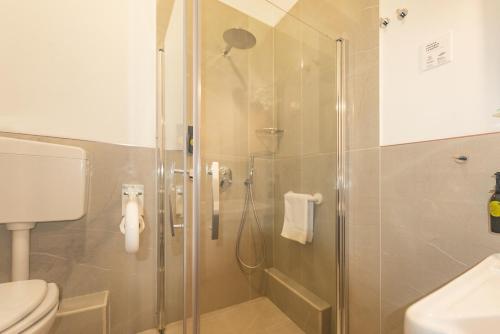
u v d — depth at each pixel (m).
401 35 0.93
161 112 1.20
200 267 1.13
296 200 1.37
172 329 1.07
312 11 1.37
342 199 1.15
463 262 0.74
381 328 0.99
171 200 1.10
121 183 1.18
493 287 0.52
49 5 1.03
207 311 1.15
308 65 1.32
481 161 0.71
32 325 0.65
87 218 1.09
